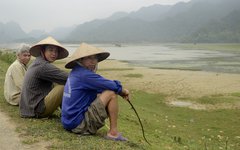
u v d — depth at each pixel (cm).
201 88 2027
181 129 1120
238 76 2608
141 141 712
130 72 2941
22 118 669
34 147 519
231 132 1118
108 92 553
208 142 957
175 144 824
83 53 559
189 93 1878
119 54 7244
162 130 1043
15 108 763
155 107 1556
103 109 554
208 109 1517
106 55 589
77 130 567
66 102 566
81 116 561
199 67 3694
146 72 2942
